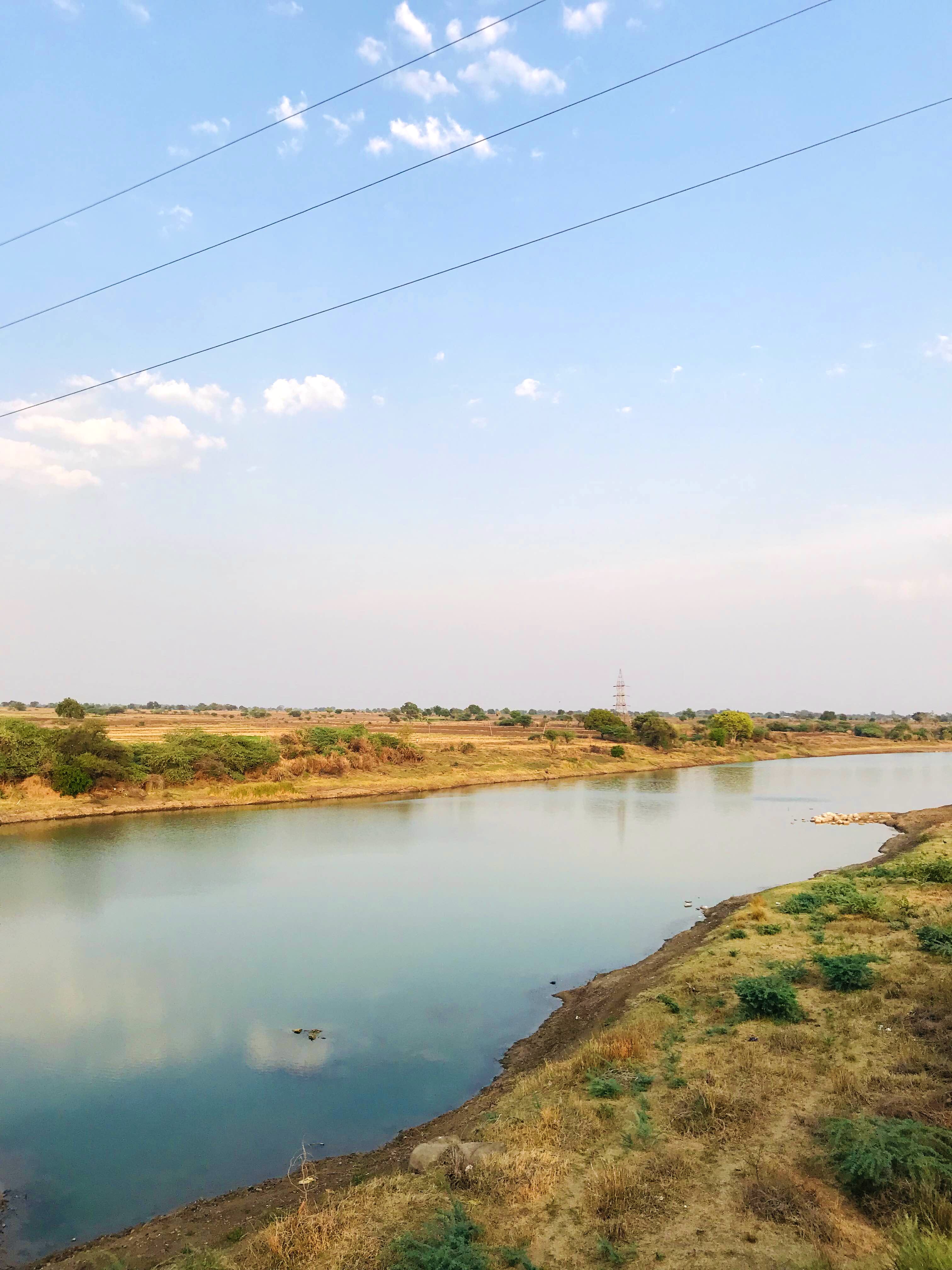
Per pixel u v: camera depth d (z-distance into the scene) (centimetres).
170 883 4012
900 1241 927
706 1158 1167
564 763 10494
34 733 6569
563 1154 1212
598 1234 999
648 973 2397
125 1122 1673
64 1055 2005
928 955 2055
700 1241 970
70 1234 1302
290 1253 1015
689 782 9394
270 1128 1644
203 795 6900
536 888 3878
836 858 4572
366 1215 1095
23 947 2950
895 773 10838
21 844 5031
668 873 4200
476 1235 1008
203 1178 1462
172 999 2398
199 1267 1030
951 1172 1020
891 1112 1221
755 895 3381
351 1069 1925
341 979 2575
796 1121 1259
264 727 14088
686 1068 1505
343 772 8194
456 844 5094
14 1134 1627
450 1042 2081
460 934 3089
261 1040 2097
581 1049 1716
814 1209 1009
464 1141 1339
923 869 3234
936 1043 1495
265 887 3922
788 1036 1596
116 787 6644
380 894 3759
